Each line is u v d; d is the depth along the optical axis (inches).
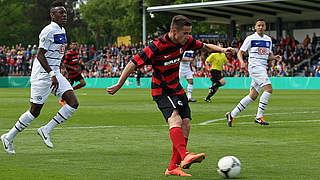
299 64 5137.8
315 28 5767.7
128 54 5964.6
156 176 788.0
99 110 2194.9
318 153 999.6
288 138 1224.2
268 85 1497.3
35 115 1021.8
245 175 788.0
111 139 1226.0
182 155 738.8
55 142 1176.2
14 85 5905.5
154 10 5718.5
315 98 2970.0
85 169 847.7
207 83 4923.7
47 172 822.5
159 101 786.8
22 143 1160.8
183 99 789.9
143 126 1529.3
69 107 1024.9
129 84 5482.3
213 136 1268.5
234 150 1042.1
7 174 805.9
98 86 5634.8
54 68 1039.0
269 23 5511.8
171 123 764.0
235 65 5098.4
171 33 761.0
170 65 779.4
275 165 872.9
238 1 5093.5
